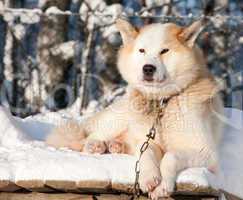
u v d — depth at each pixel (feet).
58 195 15.60
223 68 44.32
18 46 46.29
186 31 18.79
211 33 43.32
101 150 18.54
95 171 14.96
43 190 15.39
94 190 15.15
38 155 16.17
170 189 14.57
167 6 48.65
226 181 16.05
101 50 45.57
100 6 45.37
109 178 14.87
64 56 43.62
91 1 45.57
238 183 16.47
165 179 14.73
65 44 43.86
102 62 45.39
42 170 15.12
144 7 48.32
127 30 19.51
